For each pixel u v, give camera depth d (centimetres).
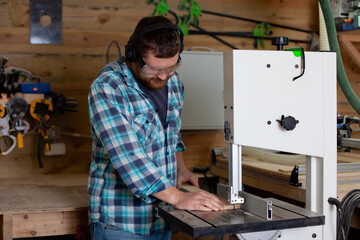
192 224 142
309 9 346
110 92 170
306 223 154
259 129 170
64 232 223
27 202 228
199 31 322
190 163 324
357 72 347
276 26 340
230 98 169
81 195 243
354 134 323
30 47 293
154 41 158
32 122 290
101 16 304
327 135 181
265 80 170
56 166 299
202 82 304
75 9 299
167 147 190
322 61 177
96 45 304
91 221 189
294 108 175
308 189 188
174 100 194
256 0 335
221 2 328
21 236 217
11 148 281
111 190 183
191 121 303
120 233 183
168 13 317
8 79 276
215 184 317
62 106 288
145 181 163
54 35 295
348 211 192
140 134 179
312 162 185
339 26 264
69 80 300
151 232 186
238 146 170
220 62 307
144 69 164
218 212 160
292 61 173
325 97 179
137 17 311
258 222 146
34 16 291
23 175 293
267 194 288
